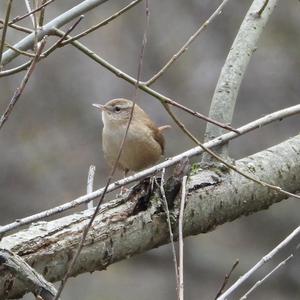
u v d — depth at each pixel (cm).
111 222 513
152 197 526
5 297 466
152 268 1547
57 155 1568
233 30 1576
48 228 499
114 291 1505
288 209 1516
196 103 1547
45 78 1596
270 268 1480
